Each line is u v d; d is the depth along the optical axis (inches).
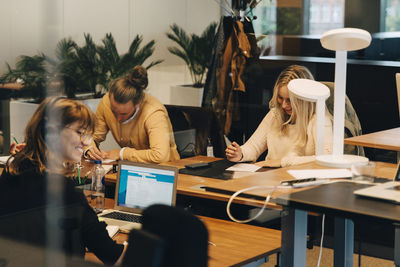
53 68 144.3
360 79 158.6
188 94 178.1
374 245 150.2
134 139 160.9
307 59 169.3
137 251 40.5
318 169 82.9
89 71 155.4
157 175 99.0
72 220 77.5
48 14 140.5
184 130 174.2
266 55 177.5
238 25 181.5
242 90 181.2
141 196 100.4
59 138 80.2
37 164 78.5
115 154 153.4
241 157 145.9
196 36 183.2
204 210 115.6
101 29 160.7
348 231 76.5
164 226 40.1
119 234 91.9
